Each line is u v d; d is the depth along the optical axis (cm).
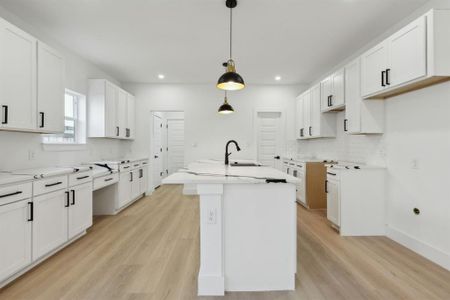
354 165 329
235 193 190
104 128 414
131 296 180
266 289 191
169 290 188
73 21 287
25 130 249
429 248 237
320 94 433
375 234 302
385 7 257
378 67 266
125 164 429
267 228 191
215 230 185
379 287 191
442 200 225
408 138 264
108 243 279
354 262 232
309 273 212
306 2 248
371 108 301
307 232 315
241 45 353
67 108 386
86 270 218
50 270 217
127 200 439
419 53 212
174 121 755
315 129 455
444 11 200
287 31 310
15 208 196
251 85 573
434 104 231
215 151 572
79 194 285
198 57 400
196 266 226
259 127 585
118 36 325
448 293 182
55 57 275
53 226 241
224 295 183
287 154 576
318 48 363
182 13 269
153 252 255
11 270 192
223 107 421
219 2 250
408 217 265
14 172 237
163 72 482
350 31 310
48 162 315
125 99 504
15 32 221
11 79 217
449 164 218
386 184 300
